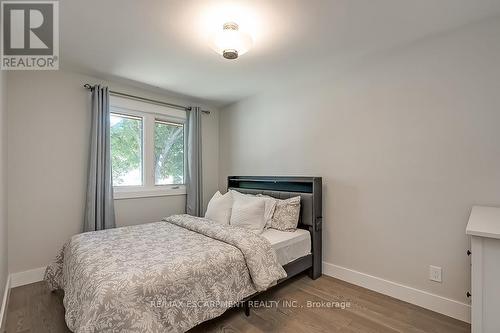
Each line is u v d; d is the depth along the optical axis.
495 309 1.17
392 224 2.23
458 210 1.89
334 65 2.53
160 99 3.41
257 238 2.03
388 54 2.25
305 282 2.52
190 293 1.50
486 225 1.26
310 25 1.84
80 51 2.21
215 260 1.68
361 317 1.91
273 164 3.28
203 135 3.91
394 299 2.17
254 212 2.47
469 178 1.84
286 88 3.12
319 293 2.28
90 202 2.68
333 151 2.66
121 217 3.02
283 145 3.16
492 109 1.76
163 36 1.97
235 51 1.87
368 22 1.81
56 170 2.59
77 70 2.63
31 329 1.74
